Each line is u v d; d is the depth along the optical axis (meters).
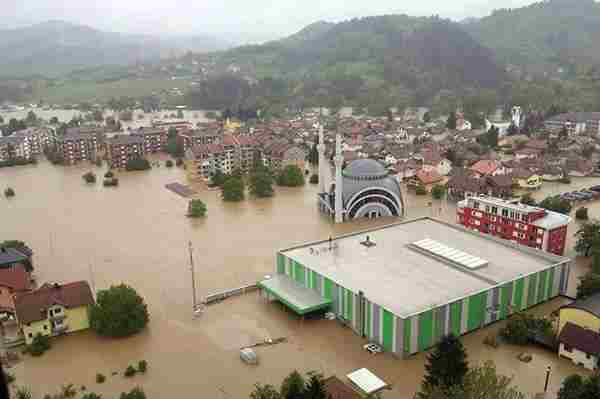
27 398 69.12
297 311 90.12
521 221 120.06
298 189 190.88
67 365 80.12
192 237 138.38
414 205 166.88
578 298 93.75
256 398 65.88
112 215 160.62
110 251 128.88
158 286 107.62
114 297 88.69
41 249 131.25
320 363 79.06
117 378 76.62
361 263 99.81
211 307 97.94
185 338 87.25
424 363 78.25
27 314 85.62
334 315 92.25
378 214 154.38
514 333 82.56
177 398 71.88
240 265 117.94
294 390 63.97
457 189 173.62
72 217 159.12
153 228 146.88
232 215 158.88
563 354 78.62
